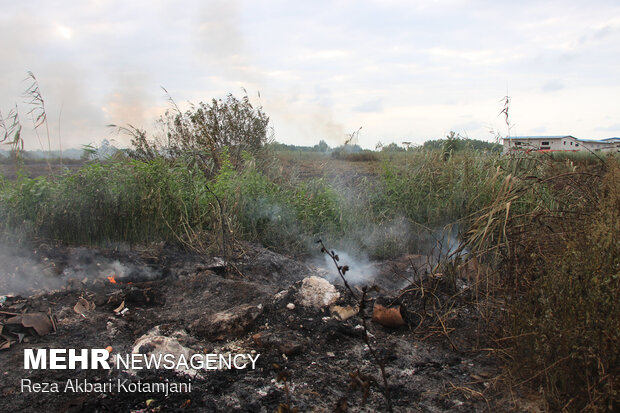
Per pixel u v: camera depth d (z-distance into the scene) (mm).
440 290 4508
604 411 2459
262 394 2975
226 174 6824
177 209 5828
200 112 9328
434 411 2820
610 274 2715
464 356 3494
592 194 4461
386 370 3309
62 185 5477
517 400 2844
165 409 2793
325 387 3076
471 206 6078
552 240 3721
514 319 3182
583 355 2615
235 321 3785
